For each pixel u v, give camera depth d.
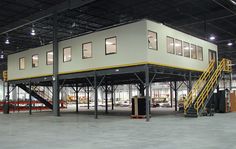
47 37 36.59
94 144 10.06
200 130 13.32
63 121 19.97
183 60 23.55
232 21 29.97
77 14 27.97
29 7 25.23
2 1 23.48
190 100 22.38
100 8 26.30
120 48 21.02
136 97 21.73
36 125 17.44
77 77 24.42
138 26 20.00
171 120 18.83
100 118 22.19
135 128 14.69
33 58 29.80
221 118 19.88
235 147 8.97
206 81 24.19
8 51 44.28
